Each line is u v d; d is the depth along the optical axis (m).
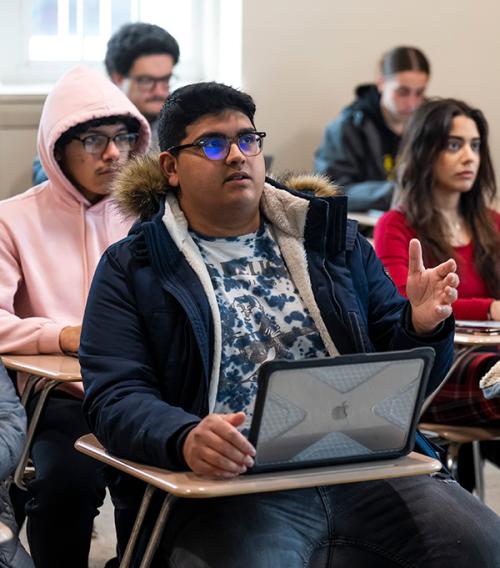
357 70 5.90
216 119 2.26
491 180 3.74
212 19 5.83
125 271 2.28
